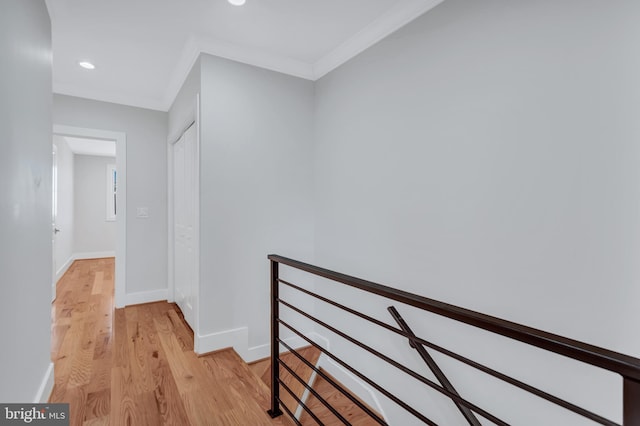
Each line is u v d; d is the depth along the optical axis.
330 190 2.75
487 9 1.57
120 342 2.60
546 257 1.35
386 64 2.18
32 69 1.50
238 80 2.56
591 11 1.21
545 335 0.67
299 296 2.89
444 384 1.75
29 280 1.45
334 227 2.71
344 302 2.61
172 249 3.67
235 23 2.19
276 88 2.75
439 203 1.82
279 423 1.65
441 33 1.80
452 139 1.74
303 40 2.42
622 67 1.13
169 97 3.44
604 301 1.18
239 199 2.58
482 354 1.61
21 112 1.33
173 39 2.39
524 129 1.42
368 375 2.37
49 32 1.89
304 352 2.87
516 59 1.45
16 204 1.27
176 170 3.53
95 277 5.12
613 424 0.56
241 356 2.58
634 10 1.10
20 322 1.33
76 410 1.72
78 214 6.93
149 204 3.67
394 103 2.12
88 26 2.21
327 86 2.78
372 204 2.31
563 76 1.29
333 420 2.25
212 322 2.47
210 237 2.46
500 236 1.52
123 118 3.53
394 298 1.02
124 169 3.52
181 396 1.86
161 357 2.35
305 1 1.97
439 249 1.82
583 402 1.25
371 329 2.34
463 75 1.68
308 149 2.94
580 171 1.24
